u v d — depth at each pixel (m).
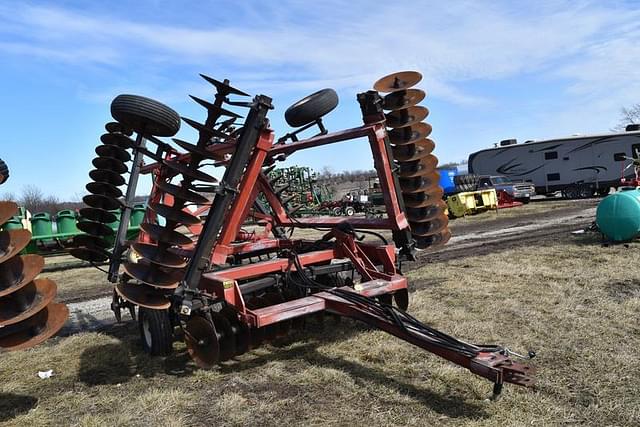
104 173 6.02
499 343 5.04
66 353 5.78
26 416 4.14
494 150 33.59
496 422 3.50
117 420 3.95
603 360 4.49
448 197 23.88
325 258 6.02
